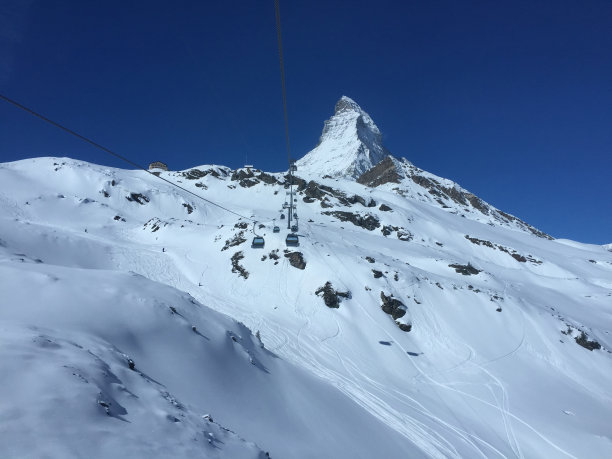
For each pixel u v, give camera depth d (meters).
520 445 21.56
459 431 21.05
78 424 5.45
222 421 9.68
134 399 7.50
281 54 11.79
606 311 60.03
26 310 11.16
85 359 7.85
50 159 105.81
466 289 43.38
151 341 12.52
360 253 47.12
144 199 92.88
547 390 29.86
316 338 30.88
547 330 39.12
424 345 33.78
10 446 4.45
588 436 23.45
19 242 39.53
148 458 5.43
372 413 19.80
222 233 55.19
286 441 10.74
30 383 5.93
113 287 14.75
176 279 43.38
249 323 31.77
